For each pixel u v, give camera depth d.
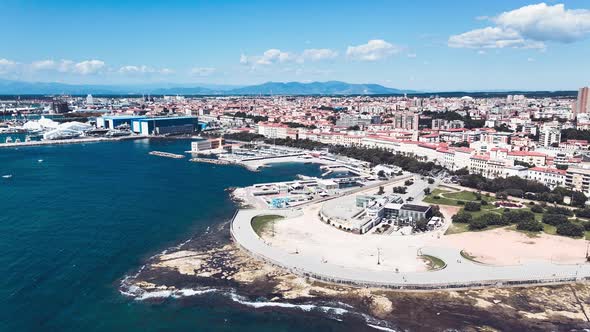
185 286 177.00
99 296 169.12
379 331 147.25
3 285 176.88
